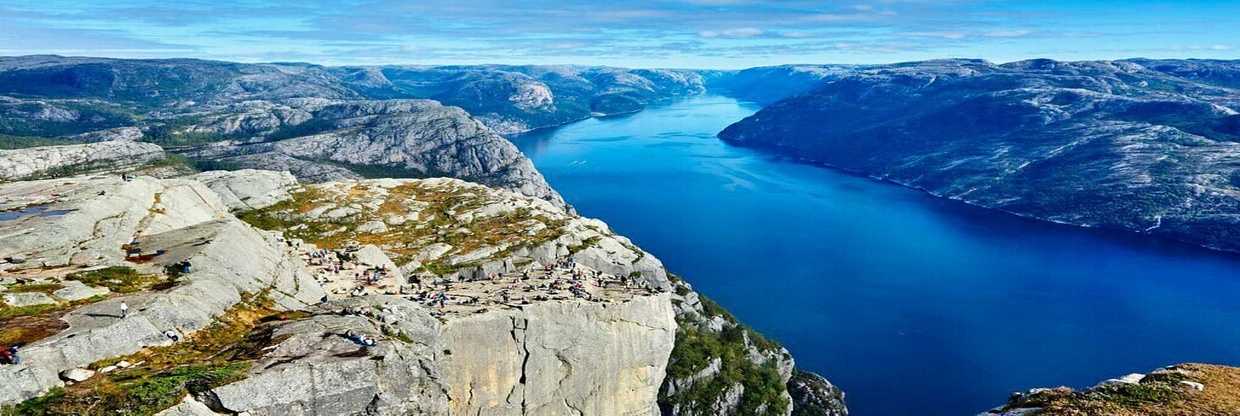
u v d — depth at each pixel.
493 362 70.56
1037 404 56.28
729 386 142.25
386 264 95.31
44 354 41.12
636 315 87.50
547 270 105.69
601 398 84.31
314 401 45.84
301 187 156.88
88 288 52.22
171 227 75.50
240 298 58.22
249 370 44.44
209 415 41.66
